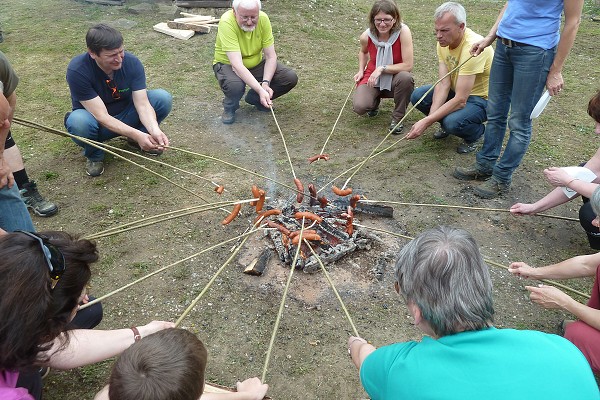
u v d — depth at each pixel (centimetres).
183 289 325
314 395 261
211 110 565
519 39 356
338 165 462
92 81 416
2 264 158
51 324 170
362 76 534
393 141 504
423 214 396
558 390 143
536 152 482
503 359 148
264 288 323
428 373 151
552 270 277
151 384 143
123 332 239
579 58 711
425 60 702
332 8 895
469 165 462
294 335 294
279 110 566
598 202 236
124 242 366
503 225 387
